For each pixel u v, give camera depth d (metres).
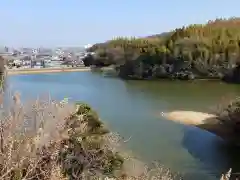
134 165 13.30
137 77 79.12
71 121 6.82
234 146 24.00
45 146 5.42
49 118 5.79
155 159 20.12
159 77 76.31
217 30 92.81
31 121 5.52
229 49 75.50
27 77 84.94
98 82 74.00
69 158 7.55
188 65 74.00
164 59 77.25
